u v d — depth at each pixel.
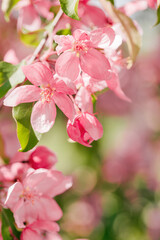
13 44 0.64
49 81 0.36
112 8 0.40
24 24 0.47
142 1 0.43
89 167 0.82
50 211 0.41
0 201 0.41
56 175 0.41
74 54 0.36
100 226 0.83
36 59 0.40
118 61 0.40
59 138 0.75
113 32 0.37
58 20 0.41
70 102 0.37
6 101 0.36
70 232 0.81
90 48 0.37
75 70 0.36
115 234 0.81
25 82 0.38
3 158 0.47
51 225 0.40
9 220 0.40
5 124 0.61
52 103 0.37
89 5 0.42
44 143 0.76
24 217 0.40
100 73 0.37
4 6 0.44
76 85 0.38
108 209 0.84
